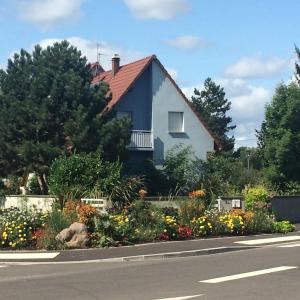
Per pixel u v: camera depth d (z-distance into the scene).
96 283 11.80
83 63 31.48
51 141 29.30
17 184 34.50
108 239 18.41
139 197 23.33
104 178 24.20
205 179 34.03
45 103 28.95
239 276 12.66
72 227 18.25
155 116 38.25
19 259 15.92
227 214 23.30
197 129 39.50
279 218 28.83
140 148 37.34
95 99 30.25
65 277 12.72
